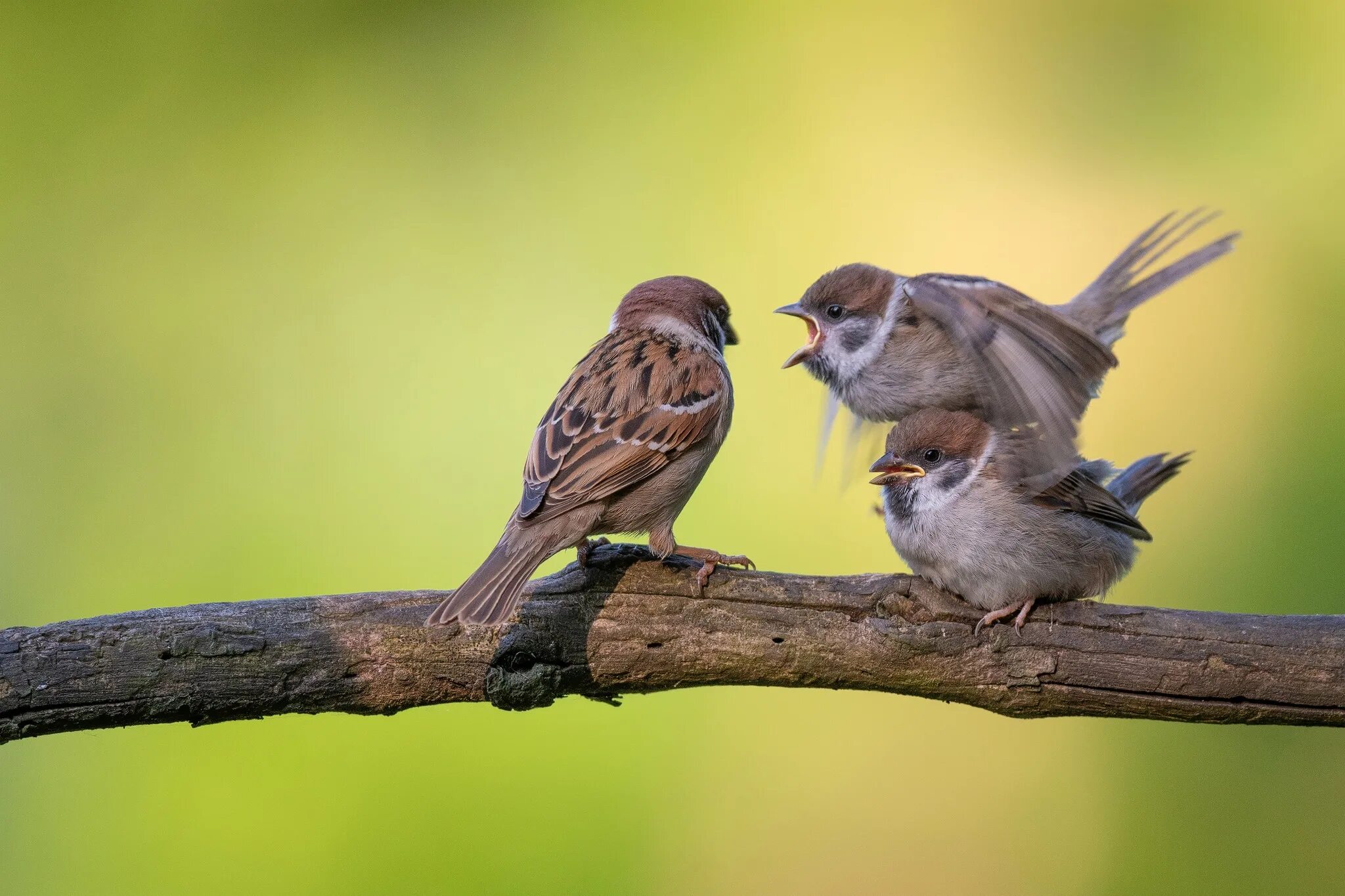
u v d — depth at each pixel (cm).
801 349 811
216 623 650
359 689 665
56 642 633
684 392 771
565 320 1327
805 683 699
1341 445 1281
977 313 721
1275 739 1064
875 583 707
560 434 750
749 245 1402
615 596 693
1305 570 1214
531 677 677
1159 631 690
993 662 693
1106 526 736
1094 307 863
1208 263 858
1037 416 704
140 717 641
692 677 693
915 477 710
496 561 700
